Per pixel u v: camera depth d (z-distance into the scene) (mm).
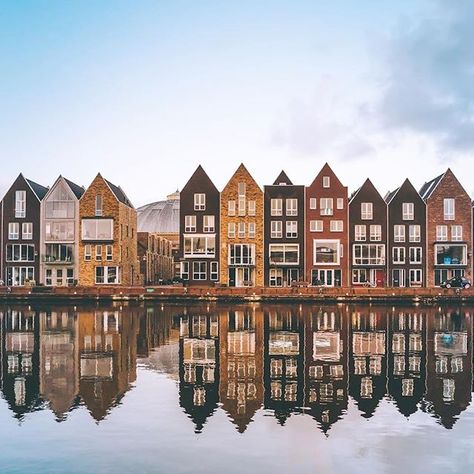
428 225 83375
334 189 83375
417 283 82875
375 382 22844
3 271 84312
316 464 14375
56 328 41000
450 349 31203
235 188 83312
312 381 22953
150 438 16109
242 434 16438
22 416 18156
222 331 38969
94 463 14422
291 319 47875
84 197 84312
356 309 59812
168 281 96375
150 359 27922
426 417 18094
